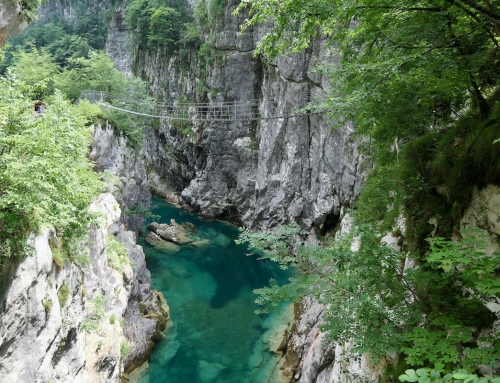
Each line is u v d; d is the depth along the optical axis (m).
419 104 9.20
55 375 9.50
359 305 7.04
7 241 7.56
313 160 30.52
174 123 44.72
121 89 37.00
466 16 7.53
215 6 38.53
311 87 30.09
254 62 37.25
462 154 8.23
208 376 17.50
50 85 32.56
